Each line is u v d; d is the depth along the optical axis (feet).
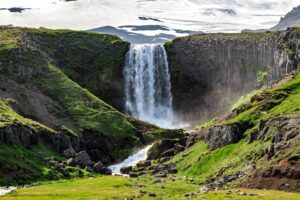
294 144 473.67
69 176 630.74
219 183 487.61
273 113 593.83
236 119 628.28
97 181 566.77
